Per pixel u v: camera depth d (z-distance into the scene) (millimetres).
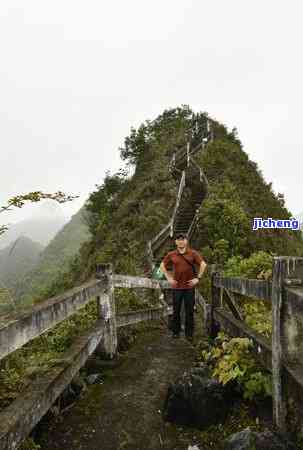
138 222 22562
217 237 17938
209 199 21172
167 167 29609
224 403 3275
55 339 4836
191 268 6152
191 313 6180
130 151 41094
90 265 24328
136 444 3035
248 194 25922
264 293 3051
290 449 2465
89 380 4348
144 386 4219
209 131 36906
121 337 6172
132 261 16609
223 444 2797
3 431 2090
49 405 2793
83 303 3875
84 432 3215
